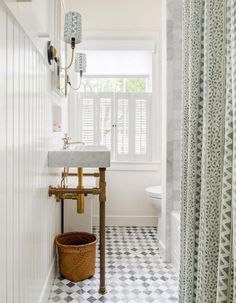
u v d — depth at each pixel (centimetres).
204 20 126
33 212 165
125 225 376
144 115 378
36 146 173
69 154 212
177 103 268
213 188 119
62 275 236
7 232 118
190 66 136
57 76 245
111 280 231
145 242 318
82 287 221
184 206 149
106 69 384
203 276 122
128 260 270
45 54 196
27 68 147
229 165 109
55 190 213
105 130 378
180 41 267
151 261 268
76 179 321
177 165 270
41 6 188
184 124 148
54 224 244
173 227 261
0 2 105
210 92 118
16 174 130
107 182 375
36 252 173
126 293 212
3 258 113
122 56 384
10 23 118
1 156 110
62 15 289
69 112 370
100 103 377
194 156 136
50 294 211
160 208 294
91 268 236
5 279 116
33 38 154
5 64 113
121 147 379
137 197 376
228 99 110
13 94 124
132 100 377
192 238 138
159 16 372
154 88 374
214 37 117
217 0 116
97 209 376
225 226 110
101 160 211
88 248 232
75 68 323
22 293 141
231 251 109
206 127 120
